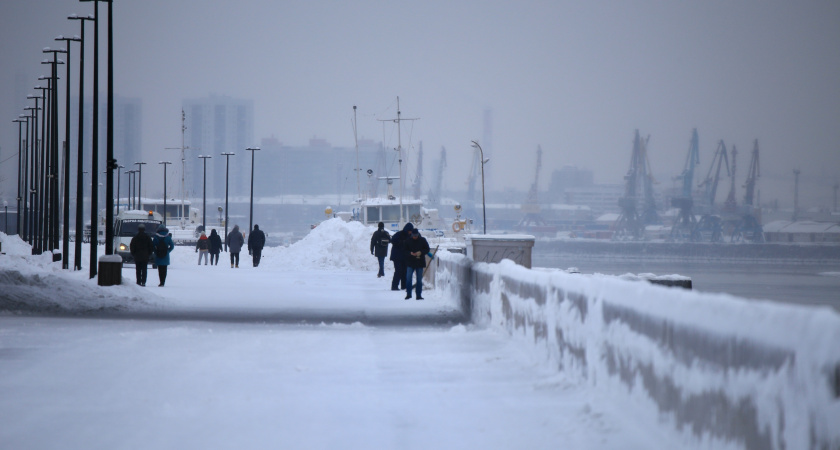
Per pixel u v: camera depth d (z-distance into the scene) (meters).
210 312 62.72
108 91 91.75
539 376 30.44
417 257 76.44
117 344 40.41
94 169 107.69
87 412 24.45
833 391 12.55
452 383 29.44
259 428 22.50
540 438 21.00
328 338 43.78
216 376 30.81
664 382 19.62
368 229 162.38
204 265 166.62
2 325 50.06
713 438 16.84
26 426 22.69
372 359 35.47
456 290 64.44
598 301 25.36
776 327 14.36
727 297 17.17
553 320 31.14
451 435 21.70
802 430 13.38
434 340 42.53
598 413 22.94
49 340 41.94
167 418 23.75
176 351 37.91
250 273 131.88
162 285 95.44
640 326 21.44
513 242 69.50
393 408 25.12
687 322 18.30
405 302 73.31
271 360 35.06
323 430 22.30
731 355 16.08
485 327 48.38
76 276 111.88
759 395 14.87
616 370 23.41
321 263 151.38
